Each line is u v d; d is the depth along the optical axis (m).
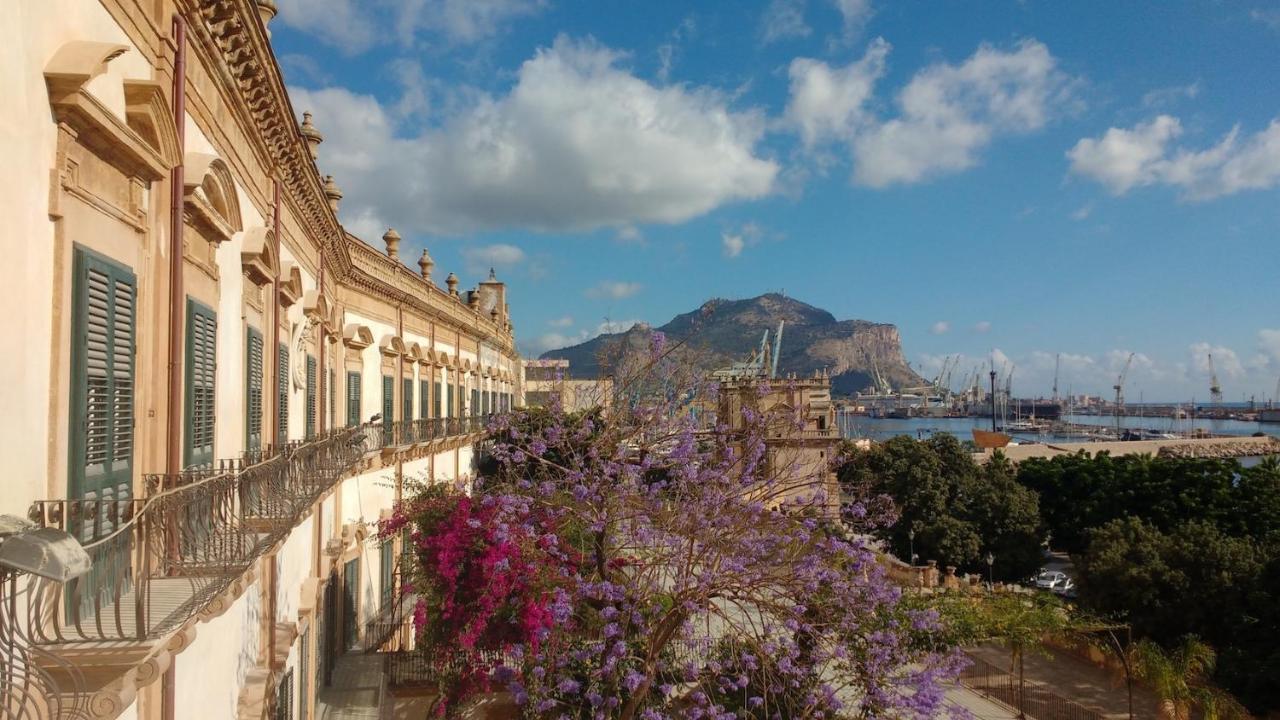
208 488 6.30
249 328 10.05
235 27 8.25
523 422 17.64
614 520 13.80
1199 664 23.41
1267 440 129.25
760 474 15.10
